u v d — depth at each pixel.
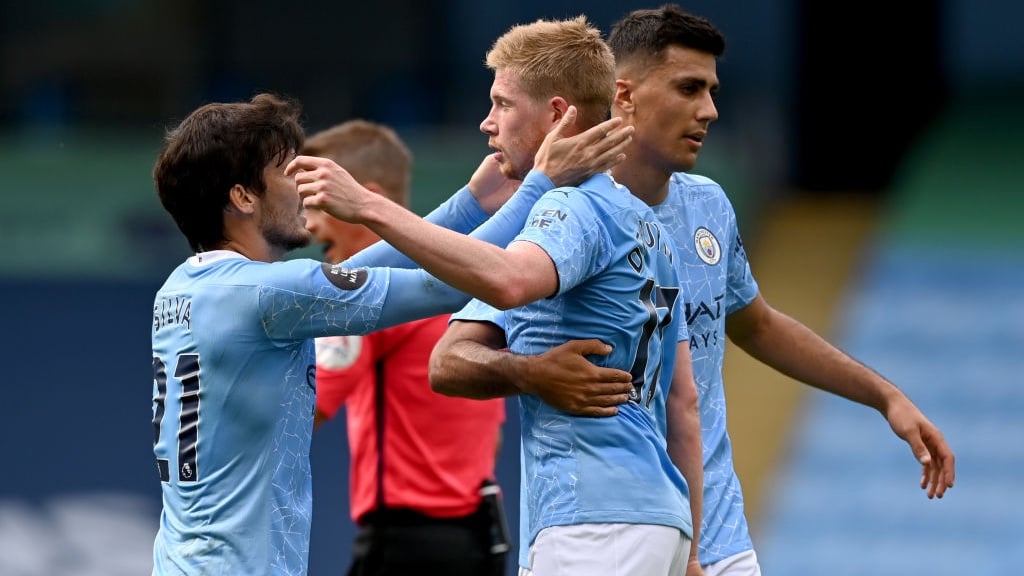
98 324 30.30
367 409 15.02
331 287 10.36
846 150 49.59
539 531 10.61
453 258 9.78
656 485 10.46
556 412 10.60
